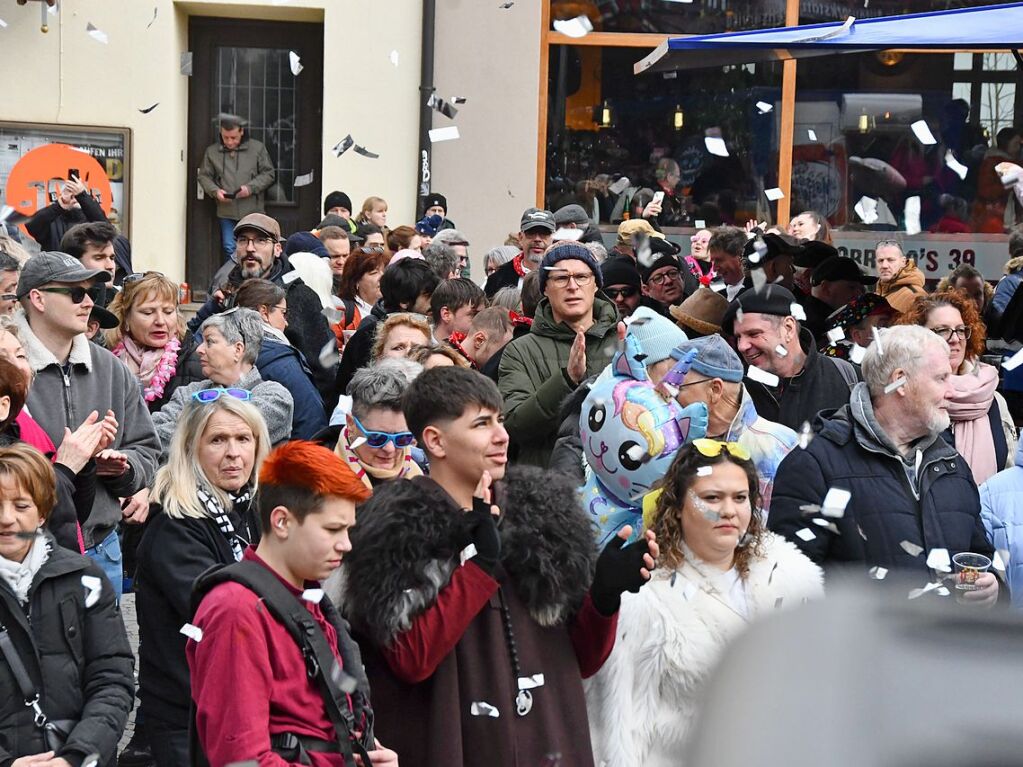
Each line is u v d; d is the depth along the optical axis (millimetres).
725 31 27719
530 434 11961
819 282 14820
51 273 11484
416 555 7086
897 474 9703
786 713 2148
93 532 11266
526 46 26859
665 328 10375
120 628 8625
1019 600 10266
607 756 7828
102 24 25984
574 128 27484
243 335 12930
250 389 12914
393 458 9820
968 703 2105
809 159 27766
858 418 9758
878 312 13742
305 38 27625
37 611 8320
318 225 26094
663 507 8359
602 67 27484
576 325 12727
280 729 6762
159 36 26125
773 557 8422
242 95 27594
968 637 2242
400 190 27000
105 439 10594
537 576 7387
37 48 25859
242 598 6871
